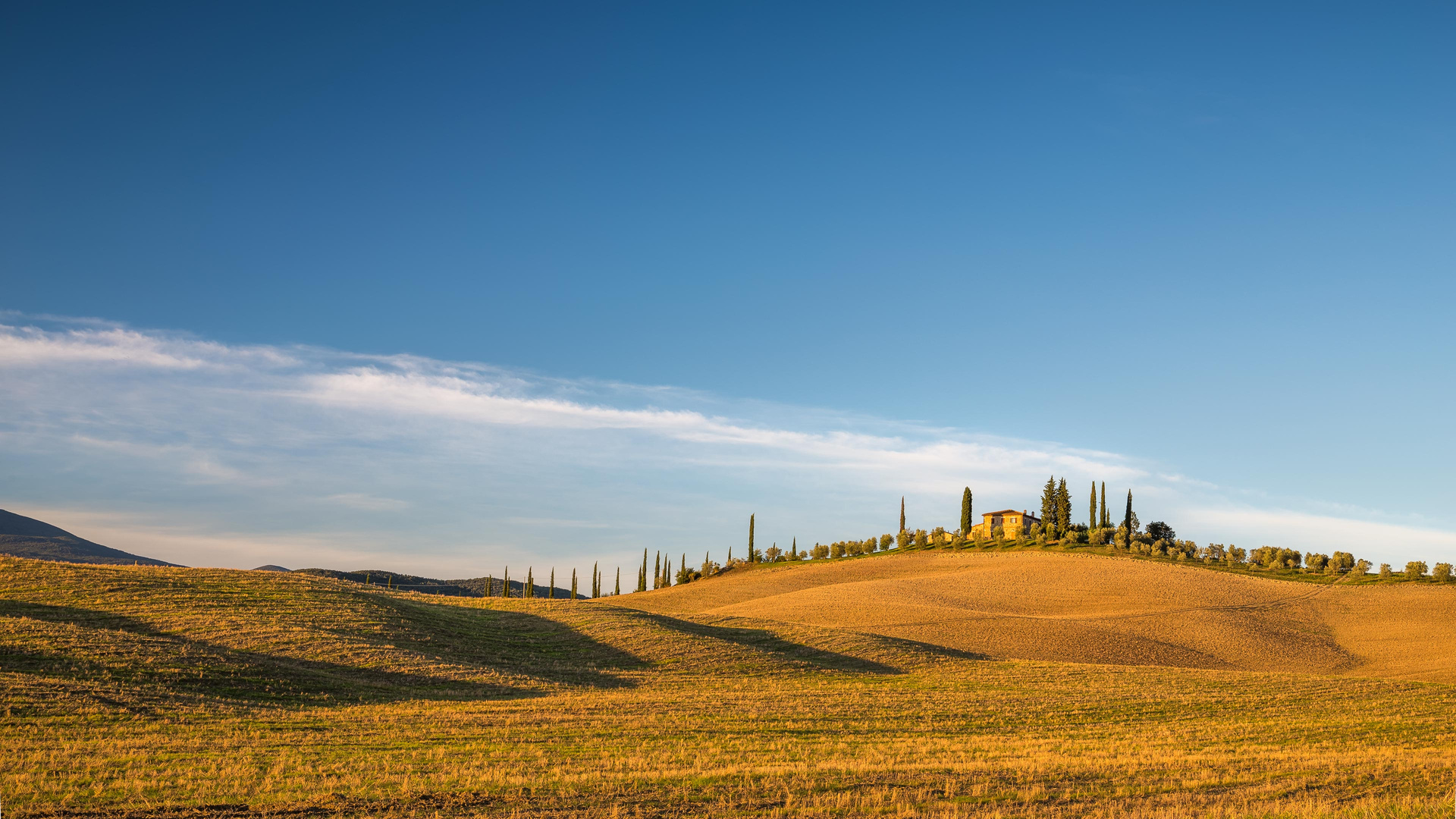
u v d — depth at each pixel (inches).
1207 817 746.8
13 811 724.0
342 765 958.4
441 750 1066.7
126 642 1712.6
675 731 1300.4
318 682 1657.2
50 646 1588.3
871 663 2417.6
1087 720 1552.7
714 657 2336.4
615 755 1073.5
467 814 744.3
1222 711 1658.5
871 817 767.1
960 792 868.0
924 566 5836.6
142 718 1243.8
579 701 1638.8
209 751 1031.6
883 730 1389.0
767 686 1998.0
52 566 2490.2
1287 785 907.4
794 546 7332.7
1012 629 3179.1
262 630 1988.2
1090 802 830.5
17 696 1259.8
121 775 869.2
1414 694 1904.5
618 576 7352.4
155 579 2445.9
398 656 1950.1
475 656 2164.1
